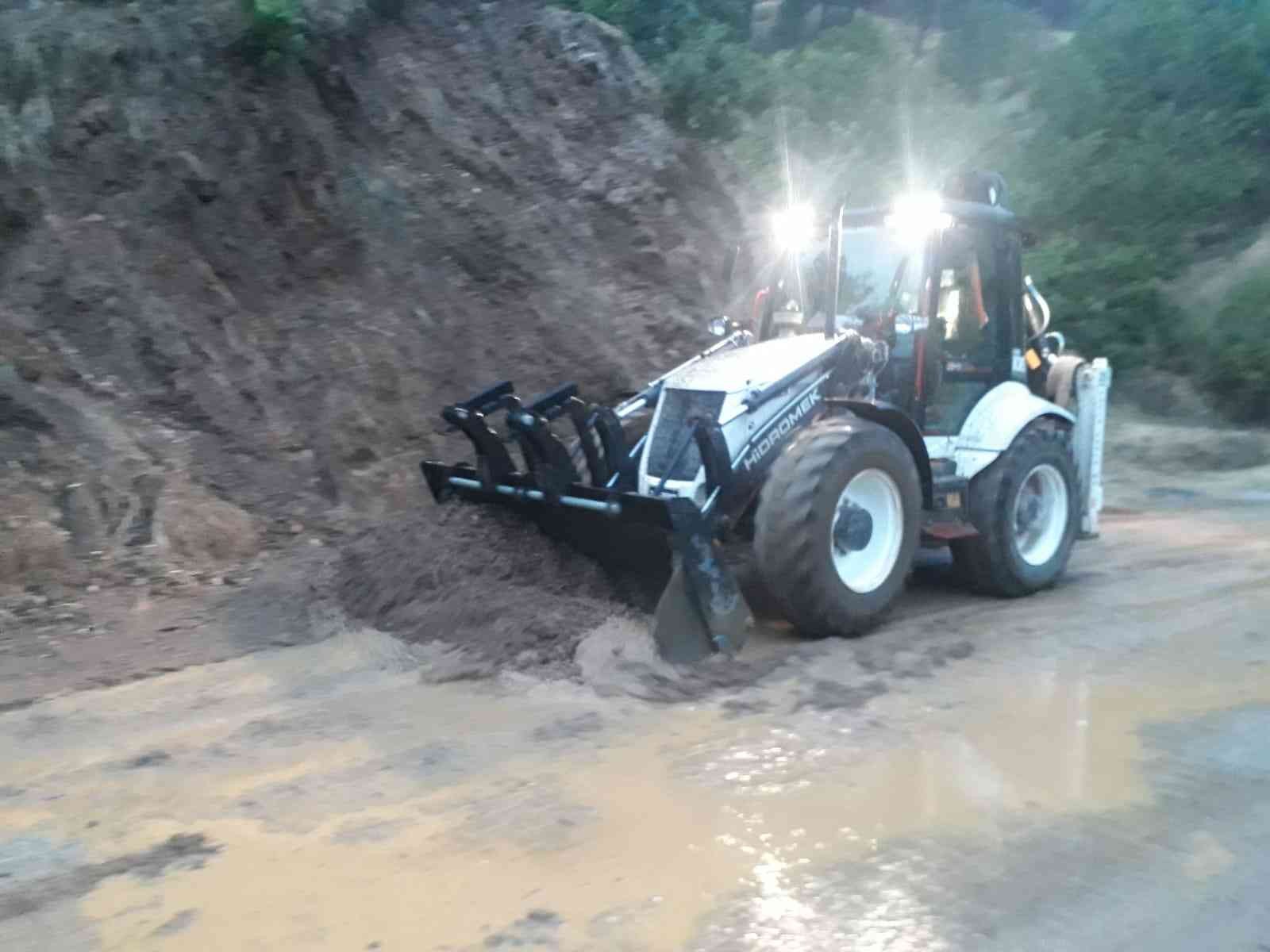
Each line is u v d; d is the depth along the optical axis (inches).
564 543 271.4
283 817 173.3
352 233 406.3
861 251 292.2
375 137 442.3
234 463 336.2
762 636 258.5
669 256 471.2
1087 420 331.0
